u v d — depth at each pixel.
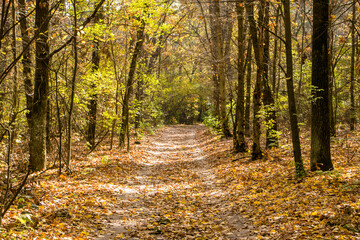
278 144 15.97
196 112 59.91
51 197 8.27
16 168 11.47
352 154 11.63
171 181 12.73
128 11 16.12
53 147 15.17
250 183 10.36
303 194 7.52
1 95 12.52
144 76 23.16
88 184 10.58
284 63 24.33
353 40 17.81
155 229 6.64
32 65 11.90
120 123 20.00
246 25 17.86
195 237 6.17
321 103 9.14
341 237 4.70
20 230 5.73
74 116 16.06
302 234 5.18
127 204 8.88
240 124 17.14
